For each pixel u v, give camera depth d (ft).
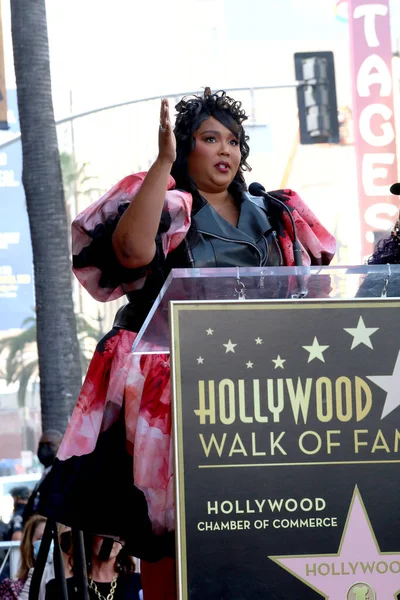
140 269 12.39
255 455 9.37
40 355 51.06
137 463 12.27
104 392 12.94
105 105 67.31
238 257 13.11
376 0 123.34
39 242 51.85
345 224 149.38
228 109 13.80
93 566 18.33
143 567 12.94
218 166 13.58
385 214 122.31
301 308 9.50
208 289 9.73
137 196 11.64
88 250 12.66
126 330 13.06
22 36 52.49
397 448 9.45
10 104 78.89
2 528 36.96
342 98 140.56
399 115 125.18
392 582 9.34
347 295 10.11
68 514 12.71
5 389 188.03
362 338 9.53
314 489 9.36
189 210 12.64
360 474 9.41
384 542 9.36
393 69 126.52
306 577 9.29
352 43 125.29
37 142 52.39
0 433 188.65
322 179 150.30
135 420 12.54
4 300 121.19
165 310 9.92
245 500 9.31
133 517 12.46
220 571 9.25
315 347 9.50
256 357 9.46
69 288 51.60
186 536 9.26
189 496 9.29
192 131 13.60
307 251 13.92
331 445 9.41
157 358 12.57
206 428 9.37
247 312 9.50
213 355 9.43
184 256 12.87
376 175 122.42
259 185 13.60
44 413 50.44
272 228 13.61
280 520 9.32
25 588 22.02
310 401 9.45
